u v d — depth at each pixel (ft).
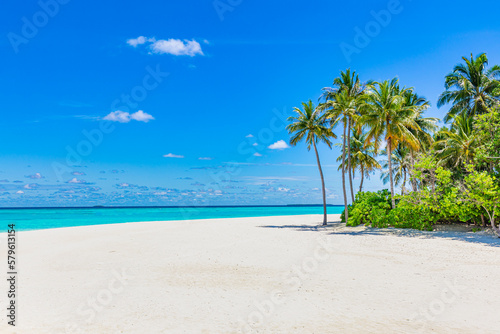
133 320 22.20
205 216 250.57
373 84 97.04
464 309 23.97
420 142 101.76
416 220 79.66
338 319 22.16
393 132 86.48
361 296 27.45
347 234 75.97
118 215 282.56
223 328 20.76
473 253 47.88
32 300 26.78
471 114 106.73
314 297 27.30
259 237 73.05
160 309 24.54
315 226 106.42
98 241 67.00
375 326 20.81
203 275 35.68
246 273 36.55
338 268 38.63
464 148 86.63
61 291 29.45
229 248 55.88
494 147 72.08
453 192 72.84
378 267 39.01
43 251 53.36
